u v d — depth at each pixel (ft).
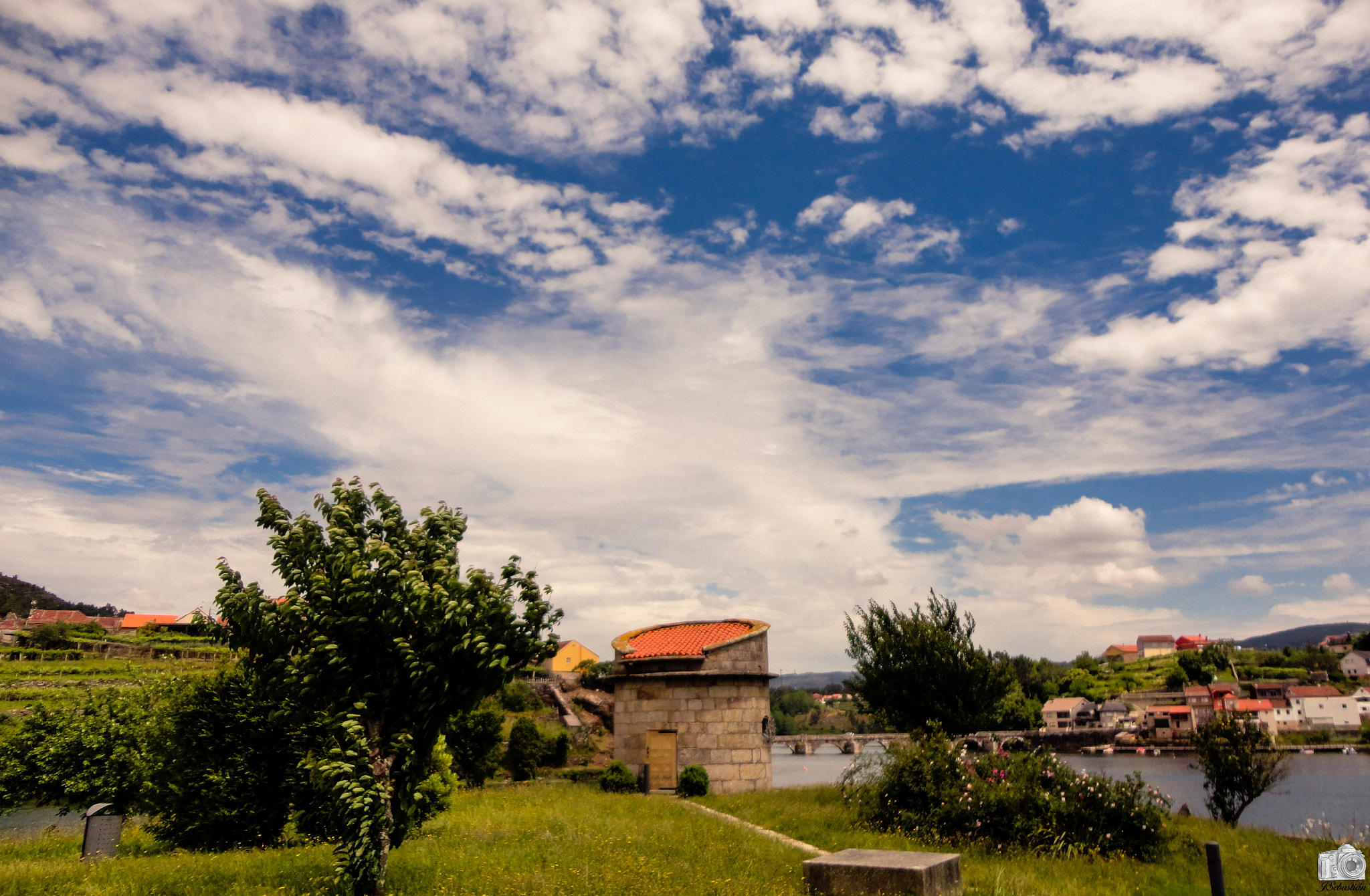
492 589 36.14
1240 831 60.54
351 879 32.22
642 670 91.81
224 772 49.47
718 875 38.96
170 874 38.19
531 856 42.55
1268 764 68.33
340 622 34.88
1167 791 136.26
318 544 37.27
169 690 53.67
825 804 70.08
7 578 624.59
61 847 52.95
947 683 82.23
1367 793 150.20
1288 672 546.26
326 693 36.04
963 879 39.50
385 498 39.32
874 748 70.54
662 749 87.81
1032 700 474.08
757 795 79.10
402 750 34.94
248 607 35.83
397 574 34.99
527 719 108.17
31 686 202.08
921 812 56.34
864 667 87.40
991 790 54.54
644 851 44.88
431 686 35.24
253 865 40.98
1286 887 41.06
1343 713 420.36
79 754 75.10
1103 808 50.70
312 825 49.62
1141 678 600.80
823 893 36.63
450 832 51.88
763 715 89.97
